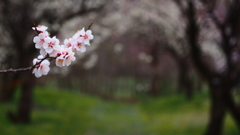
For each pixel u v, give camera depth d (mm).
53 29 9102
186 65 19625
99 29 13477
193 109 17016
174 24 11609
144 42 21844
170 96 22906
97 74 30188
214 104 9062
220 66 12266
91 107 19328
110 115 17031
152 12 11914
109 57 29953
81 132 11055
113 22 14242
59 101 18266
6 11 8289
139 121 15117
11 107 13242
